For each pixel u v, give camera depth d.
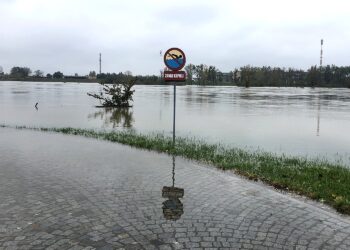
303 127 19.64
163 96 51.56
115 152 11.70
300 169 9.72
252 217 6.20
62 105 34.00
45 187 7.77
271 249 5.06
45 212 6.32
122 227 5.71
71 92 60.66
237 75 121.88
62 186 7.84
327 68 131.62
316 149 13.47
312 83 121.31
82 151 11.80
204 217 6.16
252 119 23.23
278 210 6.55
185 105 34.88
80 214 6.23
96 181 8.24
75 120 22.44
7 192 7.40
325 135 16.92
